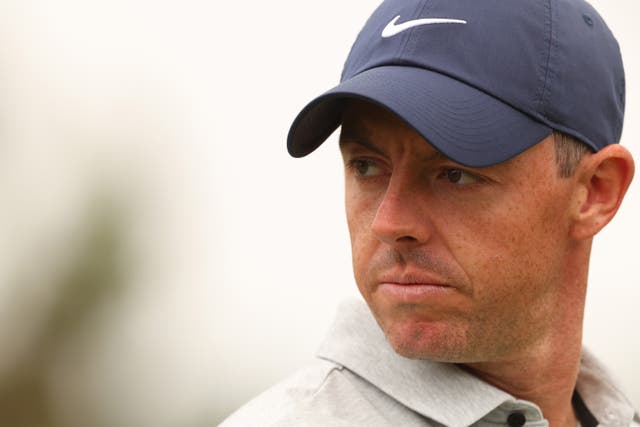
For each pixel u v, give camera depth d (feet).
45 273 86.53
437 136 21.98
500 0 23.84
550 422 26.17
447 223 22.79
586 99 24.21
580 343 25.89
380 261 23.29
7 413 83.51
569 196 24.21
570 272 25.02
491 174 22.79
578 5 25.00
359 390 24.36
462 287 22.82
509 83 23.16
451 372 24.35
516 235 23.13
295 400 24.17
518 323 23.79
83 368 84.99
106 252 85.10
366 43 24.64
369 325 25.11
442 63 23.20
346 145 24.04
